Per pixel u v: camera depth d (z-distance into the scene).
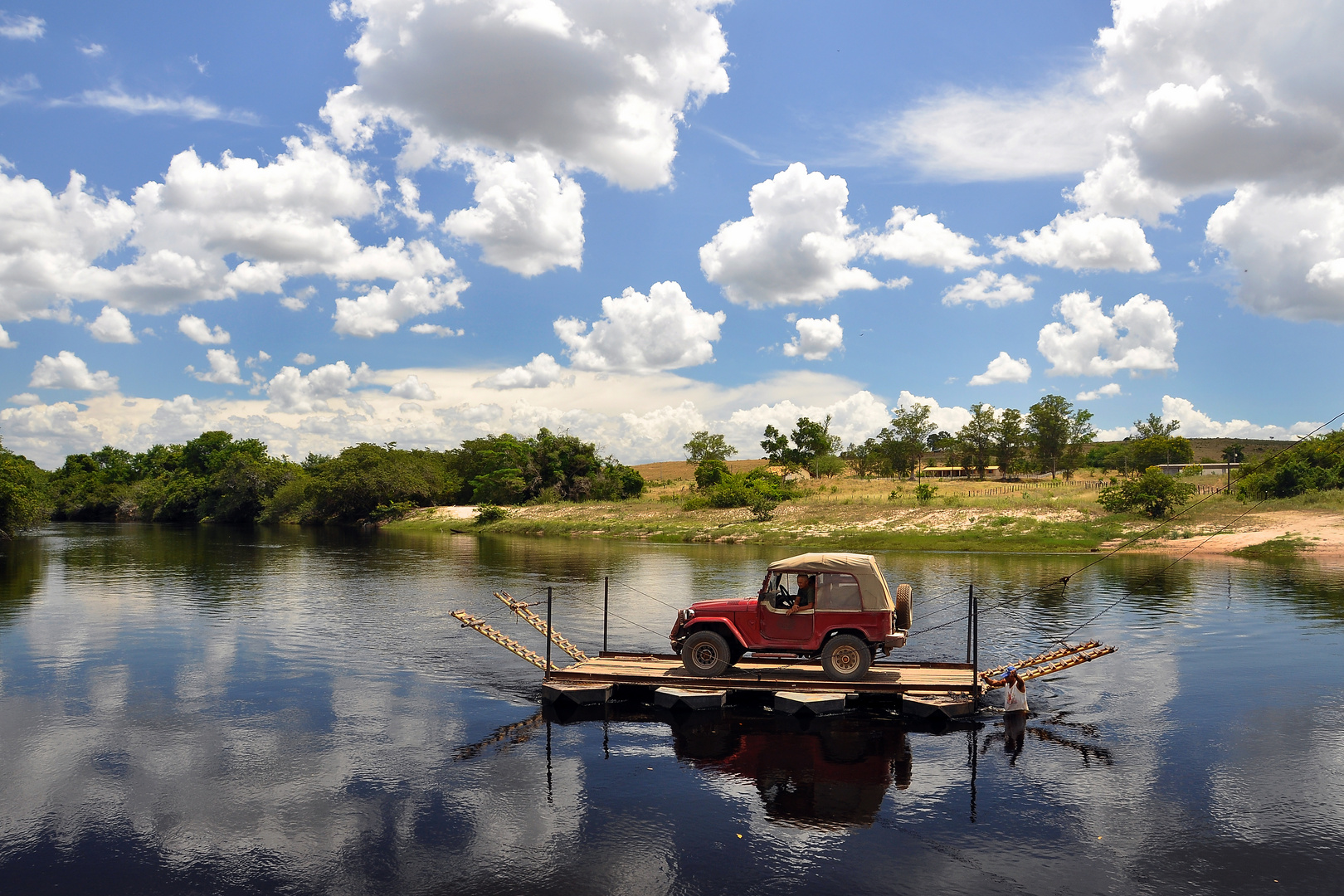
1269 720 11.96
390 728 11.82
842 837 8.09
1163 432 140.62
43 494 66.00
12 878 7.33
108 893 7.07
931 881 7.19
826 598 12.91
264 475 94.50
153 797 9.23
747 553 43.84
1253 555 35.66
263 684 14.51
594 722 12.12
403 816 8.68
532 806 8.89
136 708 12.97
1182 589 25.78
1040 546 41.25
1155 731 11.46
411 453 102.56
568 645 14.59
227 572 34.22
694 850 7.83
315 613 22.77
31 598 26.00
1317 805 8.86
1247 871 7.35
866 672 12.73
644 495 94.19
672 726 11.85
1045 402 126.00
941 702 11.97
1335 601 23.22
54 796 9.26
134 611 23.30
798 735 11.37
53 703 13.27
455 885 7.16
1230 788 9.34
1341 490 46.91
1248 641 17.53
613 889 7.08
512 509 80.50
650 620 21.20
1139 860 7.57
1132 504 45.91
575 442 89.44
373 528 79.00
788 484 88.06
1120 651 16.61
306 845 7.99
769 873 7.36
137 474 142.62
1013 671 12.59
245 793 9.34
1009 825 8.35
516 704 13.18
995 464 131.75
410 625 20.78
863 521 51.75
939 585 27.19
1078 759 10.33
